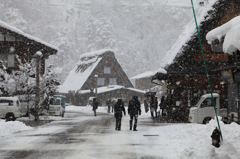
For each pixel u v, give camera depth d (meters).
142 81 75.50
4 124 15.35
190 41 25.53
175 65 25.72
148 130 15.99
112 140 12.05
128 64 111.50
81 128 17.23
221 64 25.70
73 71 89.38
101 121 23.17
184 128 14.16
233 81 15.56
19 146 10.57
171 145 10.62
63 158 8.42
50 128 17.23
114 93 64.88
